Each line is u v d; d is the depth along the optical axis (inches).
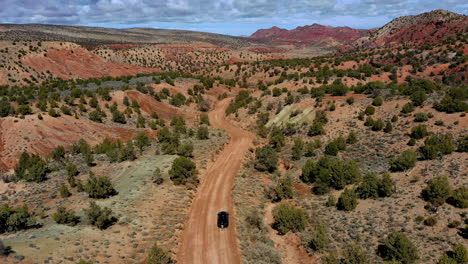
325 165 1616.6
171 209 1336.1
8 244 888.9
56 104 2647.6
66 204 1355.8
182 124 2918.3
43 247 904.9
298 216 1230.3
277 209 1378.0
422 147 1537.9
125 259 943.0
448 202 1122.0
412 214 1128.2
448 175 1289.4
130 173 1733.5
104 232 1077.1
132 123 2866.6
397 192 1302.9
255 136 2684.5
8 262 783.1
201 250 1086.4
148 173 1705.2
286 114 2741.1
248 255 1064.2
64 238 987.3
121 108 3105.3
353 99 2491.4
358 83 3324.3
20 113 2356.1
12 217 1027.9
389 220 1135.6
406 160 1478.8
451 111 1897.1
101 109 2947.8
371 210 1237.7
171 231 1167.0
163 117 3302.2
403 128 1955.0
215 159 2085.4
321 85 3235.7
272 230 1264.8
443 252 914.7
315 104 2642.7
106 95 3132.4
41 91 3257.9
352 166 1531.7
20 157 1884.8
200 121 3218.5
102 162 1980.8
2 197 1464.1
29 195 1508.4
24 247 880.9
